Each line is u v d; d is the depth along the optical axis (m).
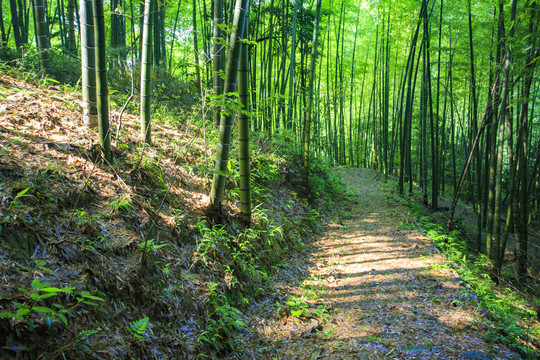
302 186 8.28
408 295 3.88
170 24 12.51
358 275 4.56
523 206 7.79
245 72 4.00
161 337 2.31
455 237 7.67
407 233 6.60
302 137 10.88
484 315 3.34
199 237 3.67
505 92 6.38
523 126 8.00
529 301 5.51
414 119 18.88
